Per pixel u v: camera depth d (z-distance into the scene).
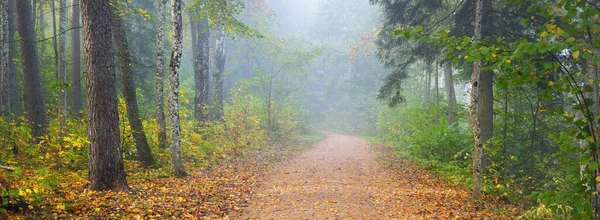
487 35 11.54
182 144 14.69
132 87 12.29
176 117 11.78
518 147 12.38
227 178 12.01
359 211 8.52
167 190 9.38
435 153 15.71
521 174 11.52
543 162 11.31
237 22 15.74
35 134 12.76
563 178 8.96
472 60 4.05
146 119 15.24
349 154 21.80
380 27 17.05
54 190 8.07
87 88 8.79
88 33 8.59
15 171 6.62
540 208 6.88
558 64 4.31
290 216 7.95
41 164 10.44
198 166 13.66
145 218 6.96
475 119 9.63
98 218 6.68
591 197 3.88
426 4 13.87
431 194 10.32
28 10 13.12
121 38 12.22
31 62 13.04
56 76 18.98
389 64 17.62
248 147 20.19
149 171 11.62
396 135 27.52
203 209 8.02
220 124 20.44
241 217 7.75
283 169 15.11
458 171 12.21
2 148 10.34
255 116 23.55
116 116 8.97
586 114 3.80
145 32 24.86
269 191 10.54
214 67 26.19
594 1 4.05
